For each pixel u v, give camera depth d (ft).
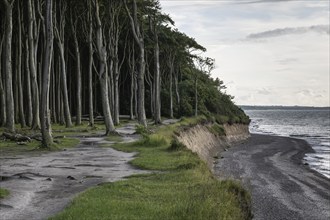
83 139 107.34
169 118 246.47
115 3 159.02
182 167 59.21
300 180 108.17
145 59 233.96
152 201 37.93
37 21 147.13
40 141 98.07
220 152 185.26
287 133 343.05
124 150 83.41
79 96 162.91
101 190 42.14
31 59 127.85
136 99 230.07
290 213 72.28
